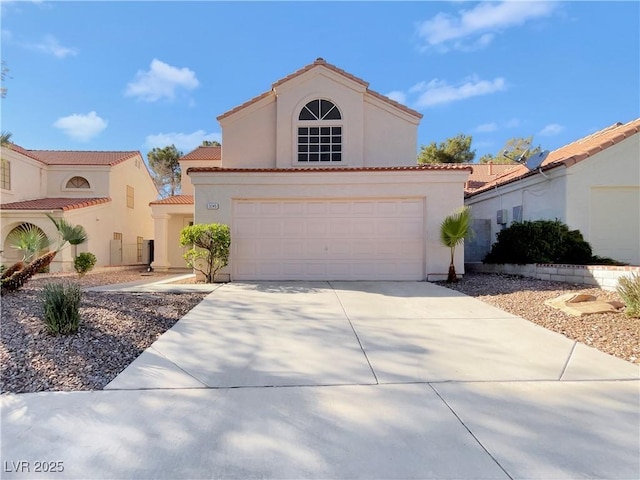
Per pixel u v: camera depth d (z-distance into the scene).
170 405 3.75
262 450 2.99
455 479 2.65
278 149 14.66
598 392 4.02
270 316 7.37
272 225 12.21
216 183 12.10
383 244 12.17
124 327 6.21
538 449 2.99
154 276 16.17
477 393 4.02
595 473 2.71
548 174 12.70
